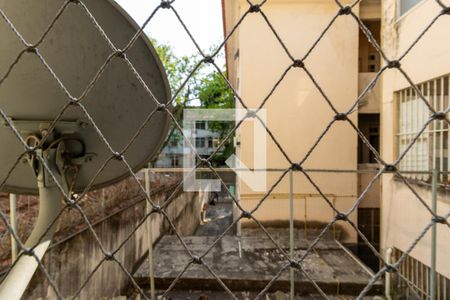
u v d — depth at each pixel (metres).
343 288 3.44
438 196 3.65
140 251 4.62
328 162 5.46
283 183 5.38
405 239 4.35
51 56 1.08
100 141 1.33
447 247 3.49
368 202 5.49
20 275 1.02
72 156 1.28
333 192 5.44
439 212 3.62
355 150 5.45
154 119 1.32
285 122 5.46
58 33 1.04
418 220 4.05
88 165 1.38
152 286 2.61
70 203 0.82
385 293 3.43
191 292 3.50
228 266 3.85
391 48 4.93
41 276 2.35
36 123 1.20
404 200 4.40
